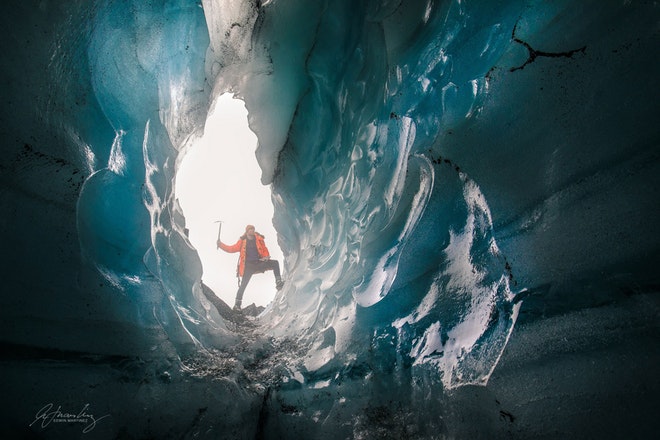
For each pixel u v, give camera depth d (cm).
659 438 132
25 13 180
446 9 279
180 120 319
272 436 241
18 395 164
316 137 386
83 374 190
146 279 248
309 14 329
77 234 201
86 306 201
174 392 228
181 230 353
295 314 404
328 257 400
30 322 175
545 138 213
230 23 326
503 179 229
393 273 282
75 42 203
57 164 193
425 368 227
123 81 237
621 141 178
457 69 283
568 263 185
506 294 205
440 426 205
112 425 192
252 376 280
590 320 167
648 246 159
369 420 231
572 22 215
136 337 226
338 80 343
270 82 378
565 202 194
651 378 141
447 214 258
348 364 269
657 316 148
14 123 176
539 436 164
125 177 237
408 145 317
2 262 169
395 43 318
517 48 244
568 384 163
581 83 203
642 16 180
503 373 188
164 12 259
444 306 234
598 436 146
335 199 396
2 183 171
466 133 264
